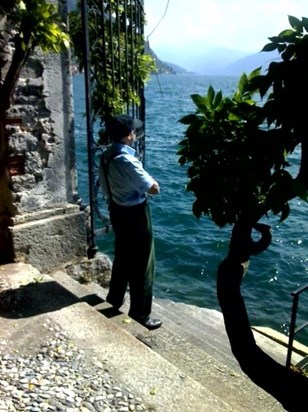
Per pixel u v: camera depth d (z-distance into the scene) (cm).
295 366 415
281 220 148
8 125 428
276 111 142
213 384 327
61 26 441
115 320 404
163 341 384
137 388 279
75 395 269
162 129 3184
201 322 557
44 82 445
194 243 1127
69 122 480
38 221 466
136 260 406
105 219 530
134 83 553
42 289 408
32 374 287
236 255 185
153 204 1436
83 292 448
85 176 1625
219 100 170
